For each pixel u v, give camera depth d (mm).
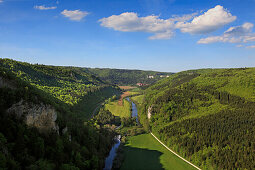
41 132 64438
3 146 47469
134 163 103875
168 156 114125
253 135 100625
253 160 87938
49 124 67750
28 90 65375
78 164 68438
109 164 98812
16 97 58750
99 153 94438
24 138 55438
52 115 69250
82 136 90562
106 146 113812
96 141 101688
